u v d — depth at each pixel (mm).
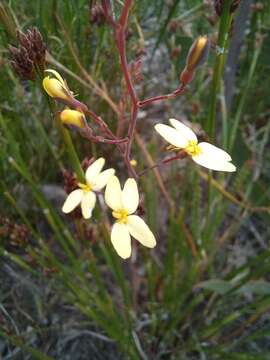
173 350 158
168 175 181
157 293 168
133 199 88
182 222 151
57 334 155
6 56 140
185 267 170
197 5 173
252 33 170
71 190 107
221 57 110
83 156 169
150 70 196
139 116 196
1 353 147
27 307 157
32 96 158
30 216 174
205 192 189
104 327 138
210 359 153
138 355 153
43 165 175
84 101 157
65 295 143
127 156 94
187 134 93
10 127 153
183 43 162
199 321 164
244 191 184
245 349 157
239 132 172
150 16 187
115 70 158
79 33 150
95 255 175
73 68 150
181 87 86
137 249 166
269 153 192
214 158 92
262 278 169
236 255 179
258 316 151
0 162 150
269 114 199
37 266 160
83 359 154
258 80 190
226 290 147
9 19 104
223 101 150
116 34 77
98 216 119
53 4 136
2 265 157
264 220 173
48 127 169
